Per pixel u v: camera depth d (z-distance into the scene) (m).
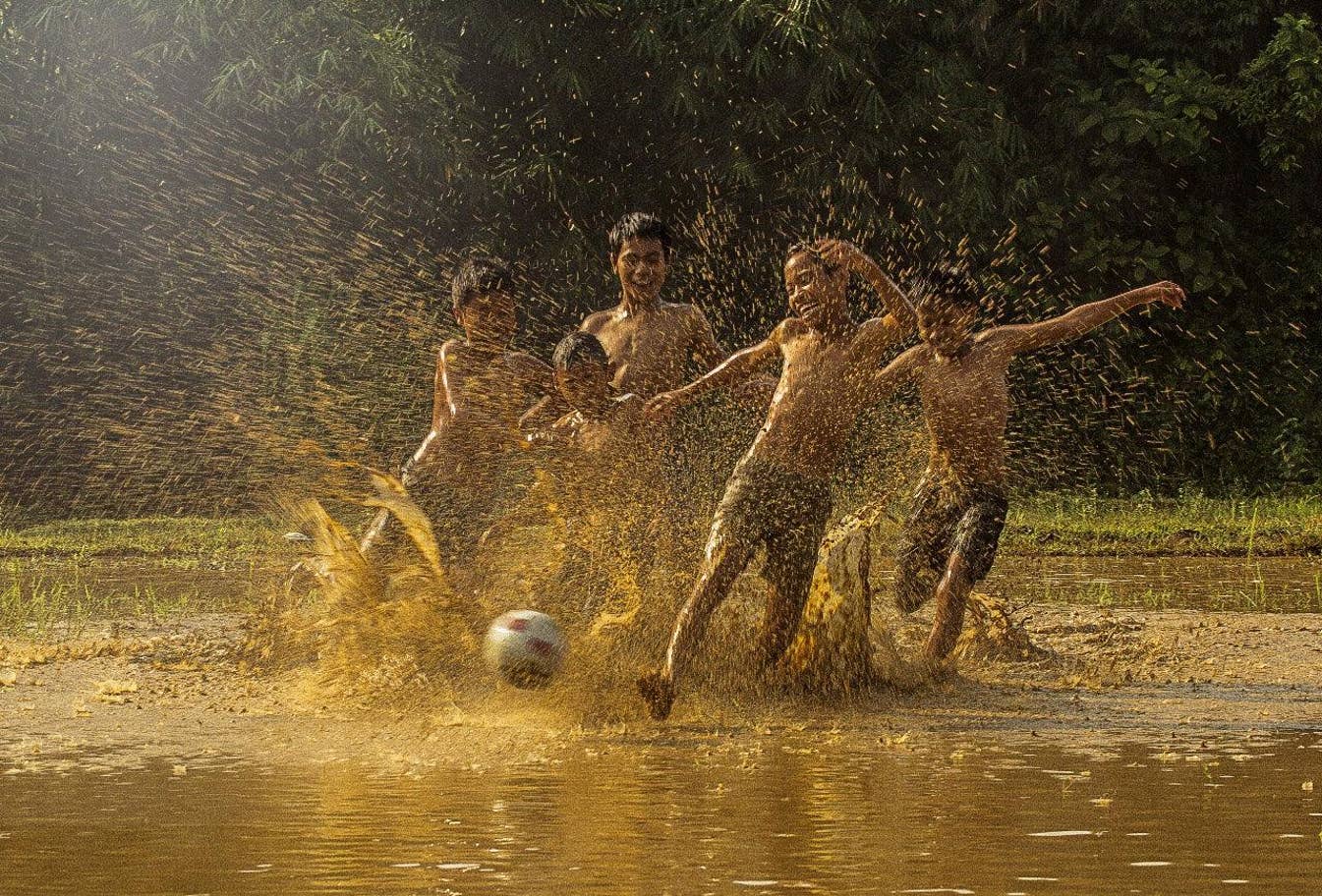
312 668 7.43
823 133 20.98
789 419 6.74
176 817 4.48
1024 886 3.73
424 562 6.77
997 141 21.23
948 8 21.55
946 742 5.71
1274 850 4.07
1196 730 5.96
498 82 21.12
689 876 3.81
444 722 6.09
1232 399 22.53
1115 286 22.58
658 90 20.97
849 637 6.81
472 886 3.74
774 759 5.37
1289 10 23.36
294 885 3.76
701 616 6.36
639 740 5.76
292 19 18.59
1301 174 23.25
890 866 3.91
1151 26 22.83
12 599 10.46
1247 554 14.21
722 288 19.81
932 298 7.57
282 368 16.94
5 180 19.66
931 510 7.65
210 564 13.36
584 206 21.03
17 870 3.91
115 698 6.70
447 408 7.53
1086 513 17.34
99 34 19.14
